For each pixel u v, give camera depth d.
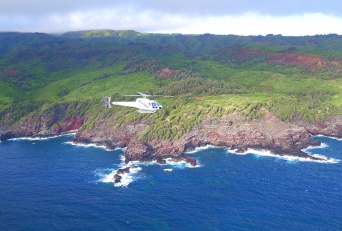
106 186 118.75
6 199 109.25
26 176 129.12
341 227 90.50
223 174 127.38
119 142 166.62
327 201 104.50
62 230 91.44
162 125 159.38
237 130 160.88
